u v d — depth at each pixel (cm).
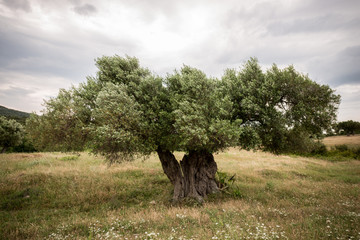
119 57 1327
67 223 890
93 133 1075
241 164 2745
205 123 1006
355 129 8594
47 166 2091
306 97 1220
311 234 605
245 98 1199
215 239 588
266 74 1269
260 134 1285
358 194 1383
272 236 572
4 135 4084
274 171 2331
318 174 2389
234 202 1157
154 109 1181
